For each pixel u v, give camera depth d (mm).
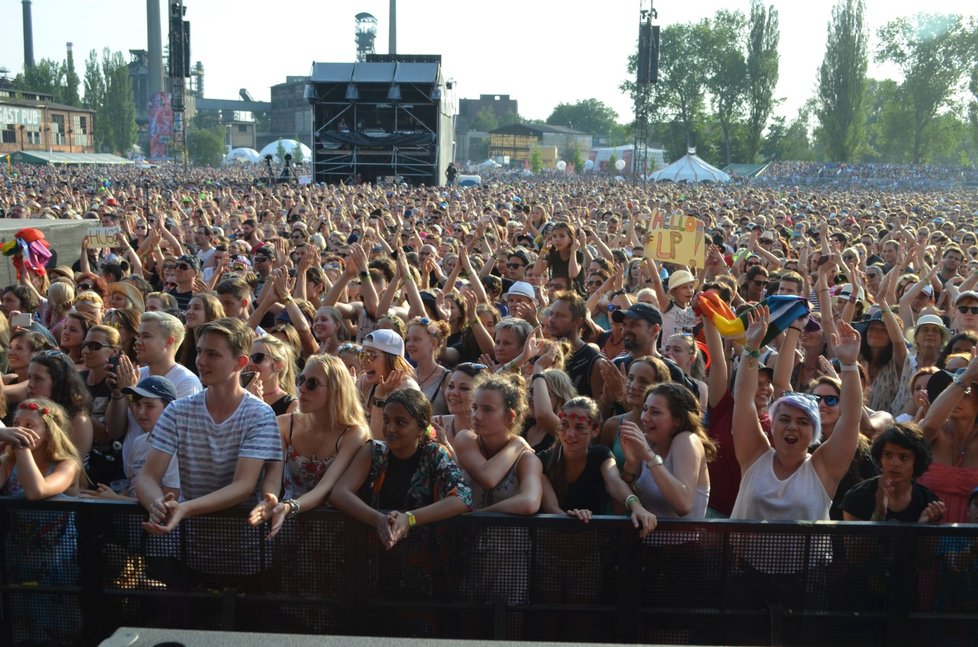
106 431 5207
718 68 104688
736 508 4348
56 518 3674
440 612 3646
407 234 14602
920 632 3559
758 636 3572
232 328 3889
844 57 90000
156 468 3826
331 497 3699
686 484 4070
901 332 7184
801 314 4258
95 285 8914
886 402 7203
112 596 3684
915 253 12852
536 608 3623
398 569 3641
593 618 3621
